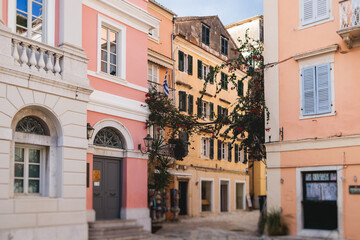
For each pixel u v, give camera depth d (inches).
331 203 491.8
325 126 506.6
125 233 506.9
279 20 561.6
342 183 485.7
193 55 958.4
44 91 436.1
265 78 562.6
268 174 542.6
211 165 999.0
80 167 467.2
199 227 651.5
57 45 469.4
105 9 561.3
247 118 590.2
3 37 404.5
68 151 455.8
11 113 405.1
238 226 670.5
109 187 544.4
